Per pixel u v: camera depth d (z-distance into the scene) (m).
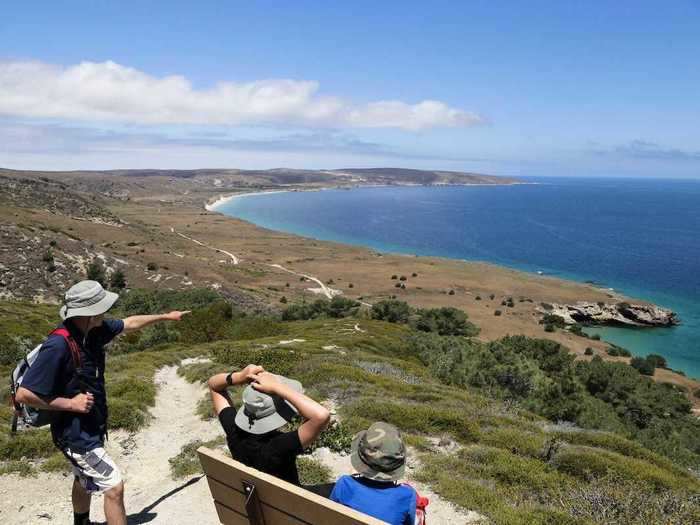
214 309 44.06
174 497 6.78
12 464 8.13
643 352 92.06
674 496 7.72
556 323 106.50
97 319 4.45
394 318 81.75
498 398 27.59
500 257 194.75
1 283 95.62
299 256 184.38
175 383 18.47
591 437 13.67
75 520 5.18
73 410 4.21
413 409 12.40
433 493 7.83
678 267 172.75
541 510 7.16
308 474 8.02
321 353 26.52
